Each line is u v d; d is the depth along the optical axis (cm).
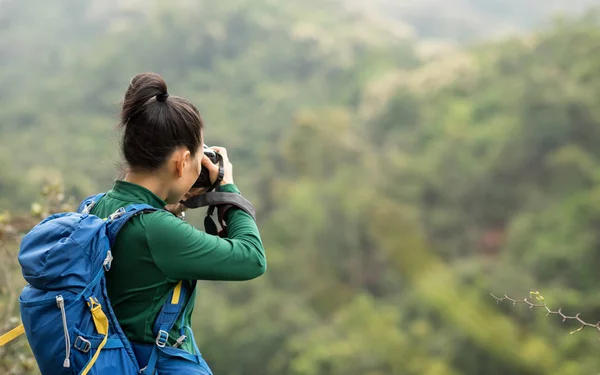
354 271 4169
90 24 12719
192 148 235
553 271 3372
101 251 216
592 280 3291
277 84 8856
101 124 8131
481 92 5494
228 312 3847
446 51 8475
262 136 7362
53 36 12431
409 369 2758
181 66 9869
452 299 3011
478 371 2641
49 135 7800
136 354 225
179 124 230
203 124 241
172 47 9925
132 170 237
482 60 5884
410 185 4672
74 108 8981
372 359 2862
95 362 210
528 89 4491
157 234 223
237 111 8294
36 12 13125
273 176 5375
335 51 9038
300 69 9181
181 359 231
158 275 224
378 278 4122
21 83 10550
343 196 4319
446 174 4634
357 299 3447
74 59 10812
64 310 208
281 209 4769
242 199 251
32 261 209
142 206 228
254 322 3706
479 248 4266
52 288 209
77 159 6738
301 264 4150
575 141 4300
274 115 7800
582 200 3659
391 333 2944
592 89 4391
